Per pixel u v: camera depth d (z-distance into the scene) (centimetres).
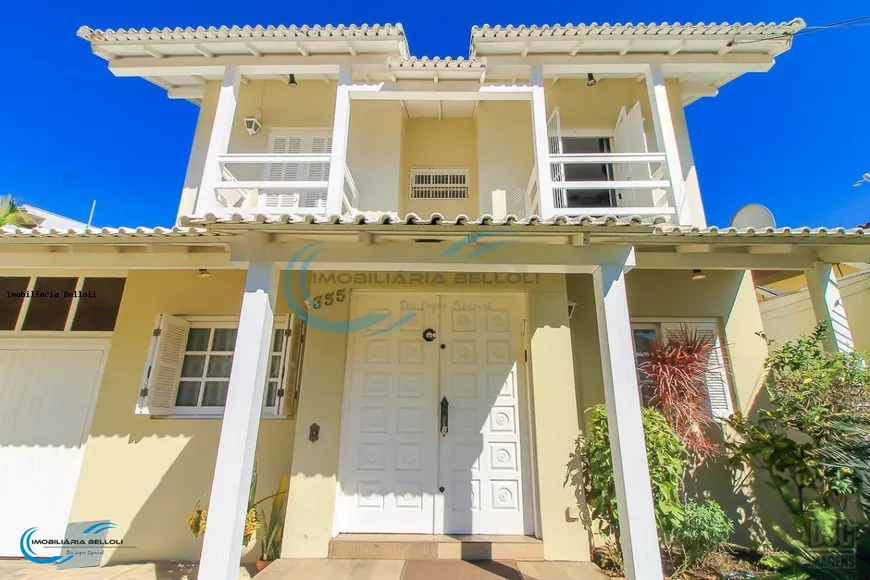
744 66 573
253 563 456
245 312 348
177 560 464
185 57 587
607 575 380
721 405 516
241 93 672
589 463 426
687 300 552
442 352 499
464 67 546
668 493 402
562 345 470
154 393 497
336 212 503
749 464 457
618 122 626
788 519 477
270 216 334
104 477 488
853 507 405
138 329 539
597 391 523
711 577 390
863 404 386
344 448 466
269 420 502
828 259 446
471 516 447
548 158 525
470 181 657
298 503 429
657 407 505
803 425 416
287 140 658
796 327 650
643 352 544
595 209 511
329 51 577
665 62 572
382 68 584
